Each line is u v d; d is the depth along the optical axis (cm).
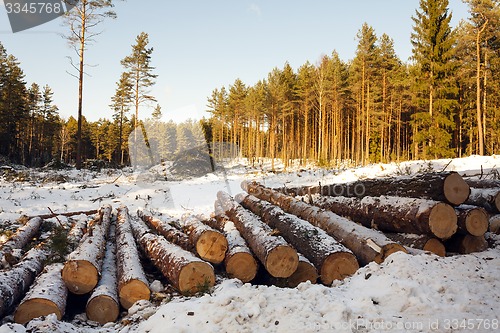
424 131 2650
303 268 575
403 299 431
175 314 420
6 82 3725
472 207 660
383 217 706
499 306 421
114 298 517
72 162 5156
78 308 551
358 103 3403
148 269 705
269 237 605
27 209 1267
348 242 643
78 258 549
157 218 989
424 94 2828
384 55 3506
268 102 3781
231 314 395
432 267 510
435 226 615
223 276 623
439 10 2597
